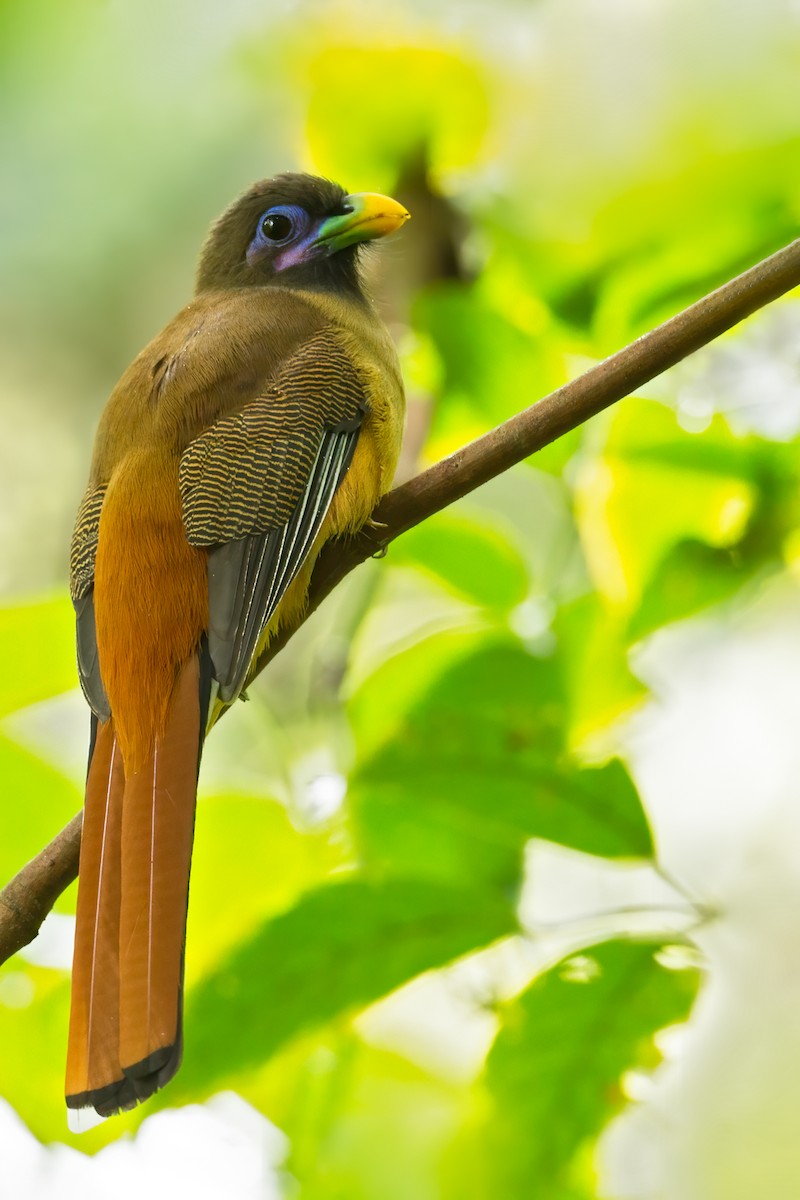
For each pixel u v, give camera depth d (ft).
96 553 28.78
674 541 31.81
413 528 32.12
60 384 55.57
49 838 28.12
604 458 31.48
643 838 25.68
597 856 25.76
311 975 24.07
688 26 42.42
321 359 31.35
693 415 31.30
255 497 29.25
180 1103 24.25
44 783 28.14
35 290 55.06
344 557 30.60
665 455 31.17
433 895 24.31
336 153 36.63
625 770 25.77
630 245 32.73
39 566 53.98
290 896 27.78
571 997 24.12
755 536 31.27
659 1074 25.20
